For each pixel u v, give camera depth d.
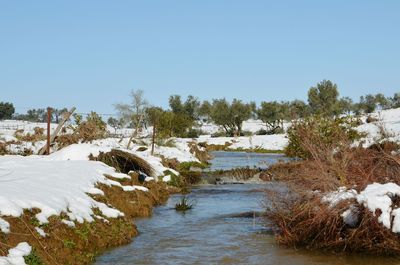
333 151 11.95
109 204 13.09
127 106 45.97
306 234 10.75
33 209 9.56
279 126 81.00
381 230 9.72
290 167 13.09
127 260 9.72
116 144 29.31
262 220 13.67
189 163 32.19
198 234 12.28
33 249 8.38
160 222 14.05
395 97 101.44
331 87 73.69
